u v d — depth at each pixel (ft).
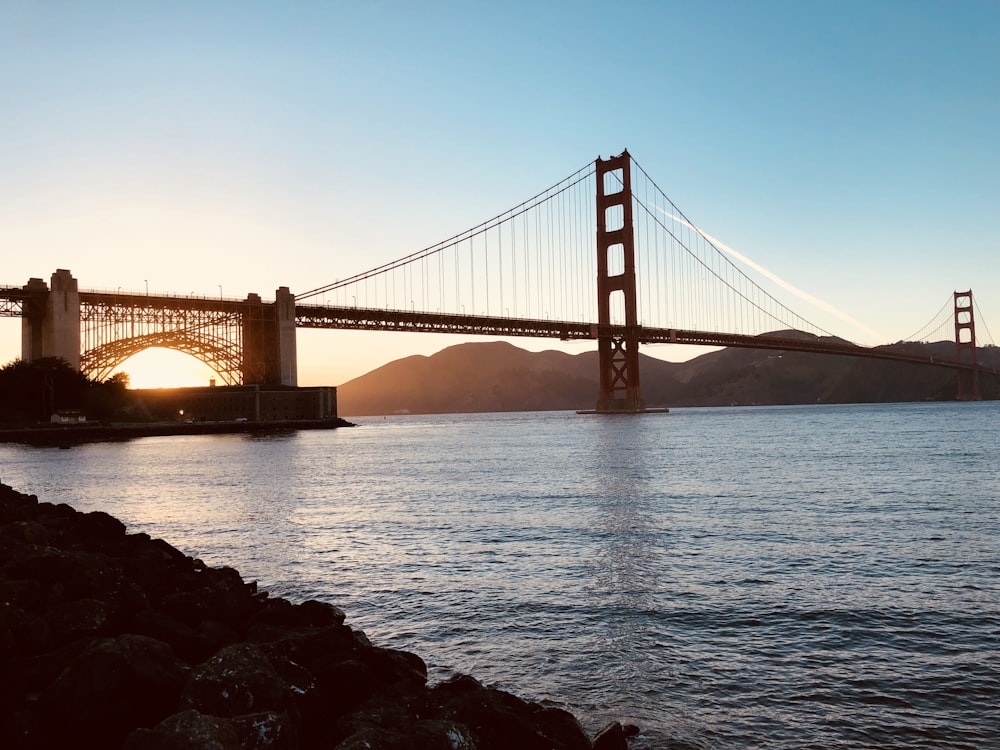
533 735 23.62
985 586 52.95
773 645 40.98
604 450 240.73
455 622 46.88
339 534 83.10
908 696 33.65
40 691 25.70
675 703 33.45
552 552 69.05
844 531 76.95
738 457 192.85
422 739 20.83
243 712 22.77
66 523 61.00
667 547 70.08
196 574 46.42
